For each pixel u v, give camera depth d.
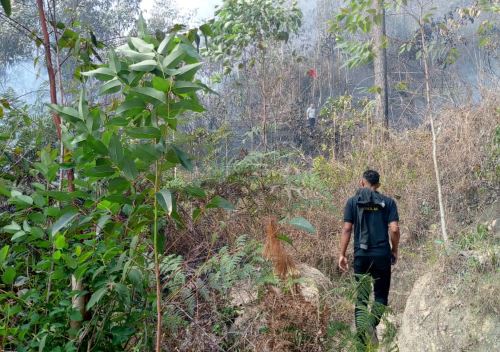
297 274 3.41
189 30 3.37
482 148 8.08
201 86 2.34
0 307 2.80
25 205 2.79
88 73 2.38
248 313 3.34
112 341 2.82
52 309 2.84
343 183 8.37
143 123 2.53
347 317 3.66
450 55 7.97
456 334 4.72
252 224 4.14
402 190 8.27
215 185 4.00
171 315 3.00
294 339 3.19
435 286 5.18
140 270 2.89
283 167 5.36
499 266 5.07
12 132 3.80
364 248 5.39
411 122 9.91
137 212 2.57
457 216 7.52
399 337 5.22
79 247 2.74
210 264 3.07
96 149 2.43
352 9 7.31
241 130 10.27
